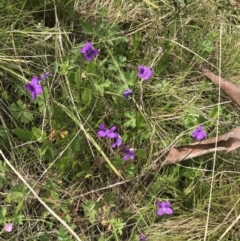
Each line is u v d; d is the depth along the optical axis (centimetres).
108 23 71
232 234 62
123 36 69
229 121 67
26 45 66
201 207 63
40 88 59
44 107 62
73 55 66
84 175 62
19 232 59
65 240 57
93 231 61
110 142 63
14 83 64
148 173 63
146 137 64
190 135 65
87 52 63
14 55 65
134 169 62
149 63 69
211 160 65
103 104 64
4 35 65
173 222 62
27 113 63
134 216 61
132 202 63
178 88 69
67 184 62
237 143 63
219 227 62
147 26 71
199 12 75
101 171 63
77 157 63
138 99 67
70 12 69
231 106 69
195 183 64
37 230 60
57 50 66
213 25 75
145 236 61
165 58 69
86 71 64
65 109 61
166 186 63
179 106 68
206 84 69
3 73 64
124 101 65
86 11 71
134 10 72
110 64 66
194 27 74
